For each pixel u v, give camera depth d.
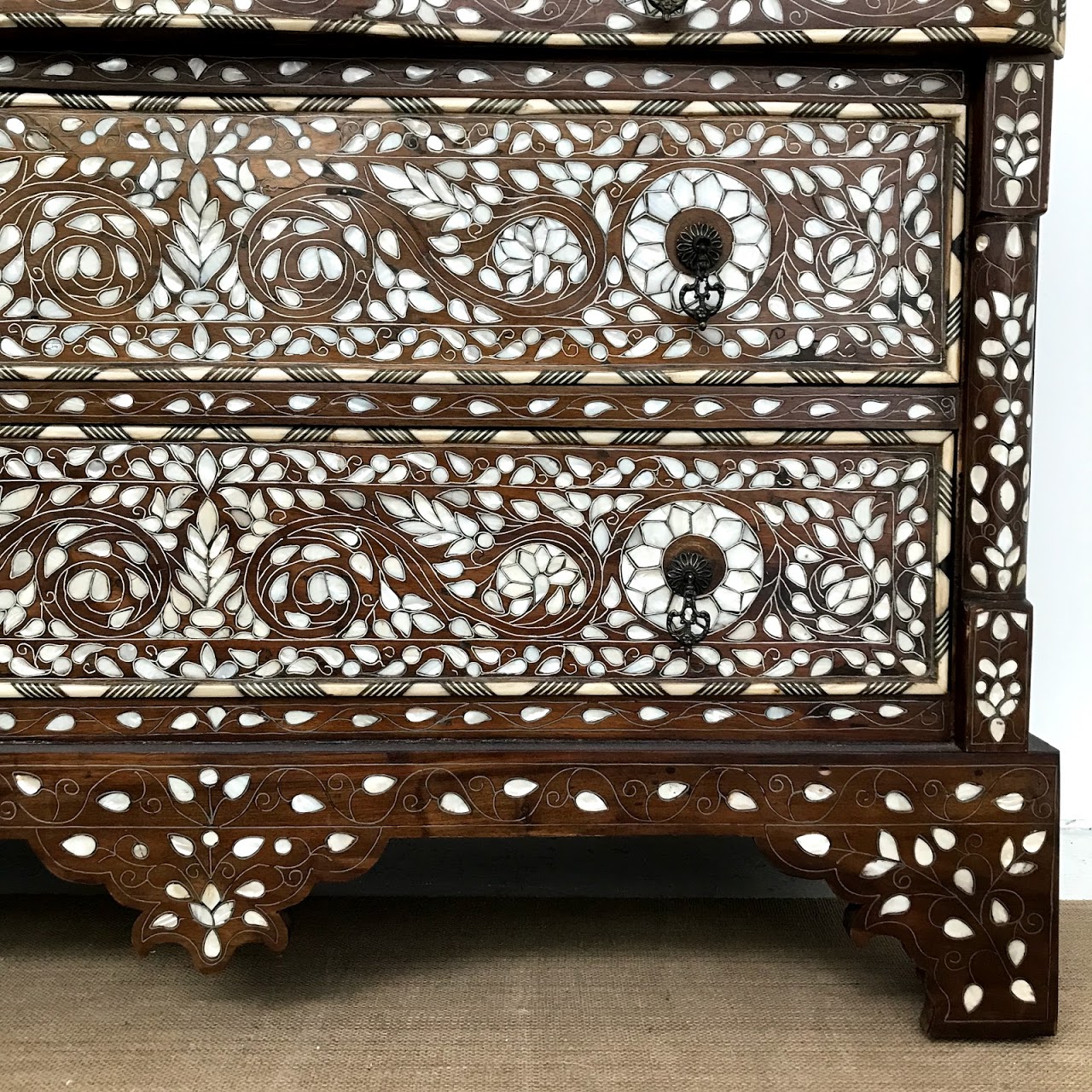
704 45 0.92
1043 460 1.38
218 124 0.95
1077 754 1.41
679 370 0.97
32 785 0.97
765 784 0.98
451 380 0.96
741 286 0.97
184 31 0.90
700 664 1.00
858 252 0.97
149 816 0.97
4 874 1.38
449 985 1.11
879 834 0.98
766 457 0.98
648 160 0.96
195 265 0.96
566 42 0.92
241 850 0.98
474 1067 0.95
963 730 0.98
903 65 0.95
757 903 1.35
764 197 0.96
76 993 1.09
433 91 0.95
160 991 1.09
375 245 0.96
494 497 0.98
